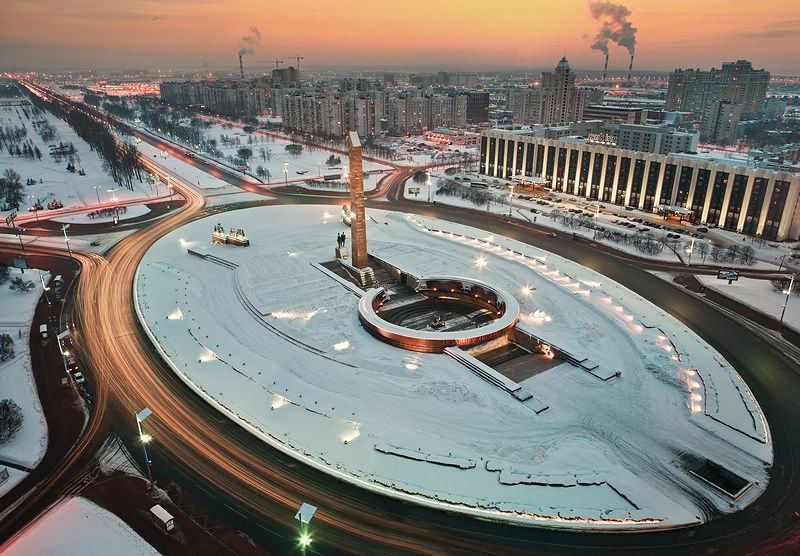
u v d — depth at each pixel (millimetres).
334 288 104875
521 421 65375
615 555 47250
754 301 100062
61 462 58938
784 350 82938
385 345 84188
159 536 49094
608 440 62375
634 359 79562
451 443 61375
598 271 115938
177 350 81250
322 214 160875
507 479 55594
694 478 56750
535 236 140750
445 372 76062
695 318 93438
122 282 110062
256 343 84750
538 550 47812
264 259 120750
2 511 52438
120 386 73062
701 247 126625
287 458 59375
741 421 65562
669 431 63938
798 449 61438
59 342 82812
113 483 55781
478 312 96312
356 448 60219
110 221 154750
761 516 51625
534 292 102938
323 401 69000
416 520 51125
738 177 140750
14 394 71438
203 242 134000
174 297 101312
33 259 123250
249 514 51781
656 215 161375
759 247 130875
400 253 125188
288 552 47531
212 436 62969
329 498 53781
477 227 149000
